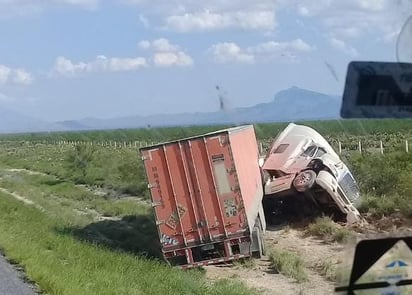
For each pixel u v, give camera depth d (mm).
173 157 16312
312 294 12938
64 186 40781
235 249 16328
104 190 37969
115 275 12852
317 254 16906
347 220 20734
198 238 16172
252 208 17203
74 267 13117
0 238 15750
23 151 105688
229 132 16125
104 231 21688
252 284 14039
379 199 22562
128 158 52438
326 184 20516
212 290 12750
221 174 16125
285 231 20219
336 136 57281
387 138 57188
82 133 160875
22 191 36781
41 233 18312
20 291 10664
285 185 20844
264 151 26812
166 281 13102
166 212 16312
